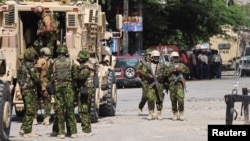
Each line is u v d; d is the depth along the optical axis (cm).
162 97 3391
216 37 10431
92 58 3328
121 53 7894
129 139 2586
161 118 3403
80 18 3450
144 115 3759
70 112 2678
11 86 3238
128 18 7906
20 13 3428
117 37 4203
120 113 3959
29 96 2703
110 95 3691
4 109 2433
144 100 3712
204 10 9119
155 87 3381
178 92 3294
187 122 3212
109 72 3756
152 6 8894
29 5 3406
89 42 3609
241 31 9644
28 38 3497
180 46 9262
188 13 9081
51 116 3572
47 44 3222
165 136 2661
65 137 2692
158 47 8075
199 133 2742
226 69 11488
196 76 8212
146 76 3406
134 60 6675
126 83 6600
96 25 3650
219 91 5709
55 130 2748
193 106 4206
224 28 9838
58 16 3494
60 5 3469
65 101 2666
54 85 2673
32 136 2702
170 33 9162
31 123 2714
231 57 11512
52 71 2720
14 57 3319
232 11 9694
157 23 8894
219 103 4441
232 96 2139
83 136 2711
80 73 2680
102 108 3691
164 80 3375
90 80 3023
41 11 3244
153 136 2667
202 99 4812
